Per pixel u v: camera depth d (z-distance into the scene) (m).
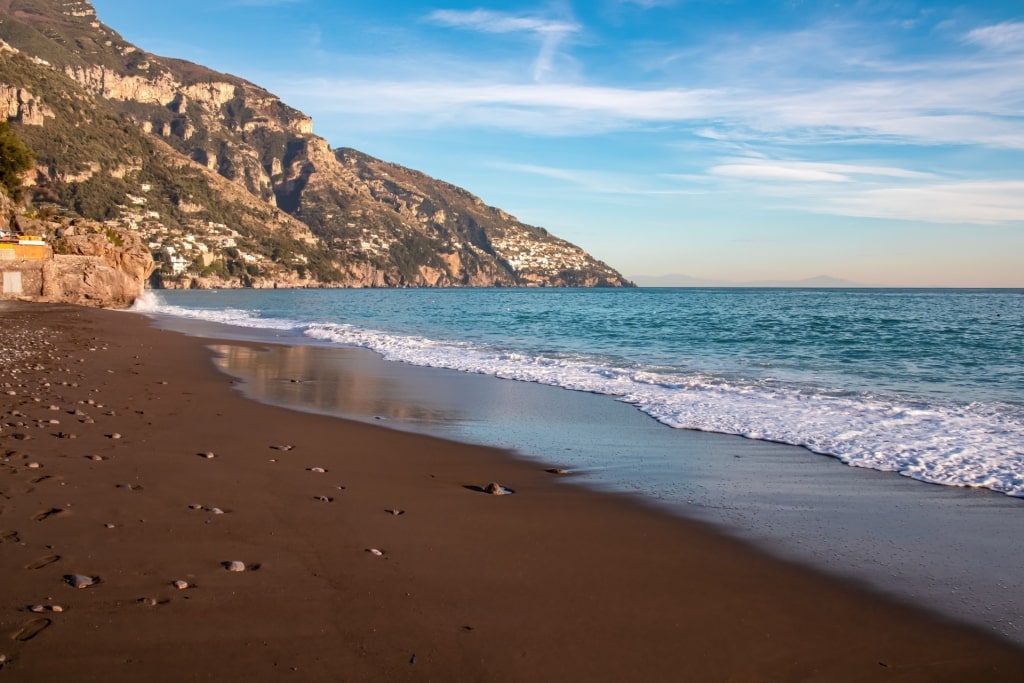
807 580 5.05
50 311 38.16
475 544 5.55
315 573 4.75
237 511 5.94
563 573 5.03
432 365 18.62
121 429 8.97
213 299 97.50
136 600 4.13
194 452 8.01
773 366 18.56
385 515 6.14
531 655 3.84
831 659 3.95
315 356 20.72
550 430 10.51
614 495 7.15
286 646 3.76
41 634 3.67
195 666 3.49
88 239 52.72
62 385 12.28
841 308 59.47
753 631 4.25
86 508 5.67
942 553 5.63
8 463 6.78
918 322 37.22
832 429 10.41
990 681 3.75
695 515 6.52
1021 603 4.72
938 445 9.29
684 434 10.24
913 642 4.17
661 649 3.98
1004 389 14.43
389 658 3.71
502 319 44.59
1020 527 6.27
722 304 72.62
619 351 22.89
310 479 7.21
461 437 9.96
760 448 9.37
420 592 4.56
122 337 24.59
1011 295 120.94
